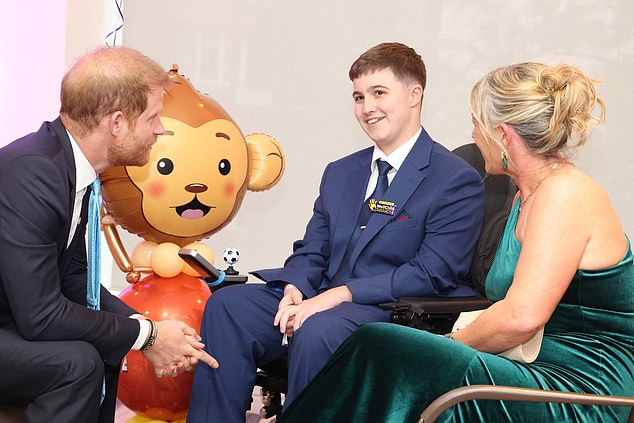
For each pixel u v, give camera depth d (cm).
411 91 274
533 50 431
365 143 446
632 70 425
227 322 265
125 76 210
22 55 409
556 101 199
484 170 284
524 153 205
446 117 440
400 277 259
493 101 205
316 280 277
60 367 199
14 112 409
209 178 270
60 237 208
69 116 211
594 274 196
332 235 281
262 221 455
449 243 264
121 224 278
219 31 453
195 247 286
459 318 245
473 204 269
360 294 258
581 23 427
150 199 266
